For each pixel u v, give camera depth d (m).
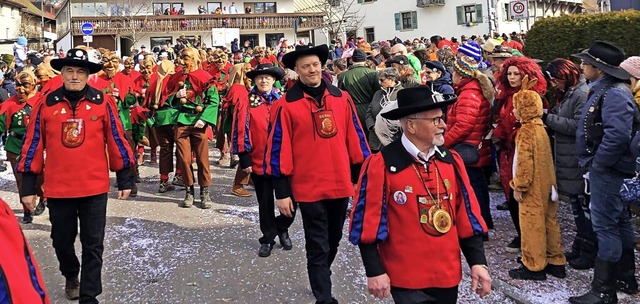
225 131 6.78
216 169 9.48
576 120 4.39
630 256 4.05
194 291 4.38
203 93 6.92
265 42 42.31
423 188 2.67
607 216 3.81
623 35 6.31
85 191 3.96
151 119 8.11
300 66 3.99
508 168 4.86
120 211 6.89
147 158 10.87
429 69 6.00
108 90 7.98
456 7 42.56
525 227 4.34
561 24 6.97
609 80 3.83
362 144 4.12
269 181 5.17
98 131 4.09
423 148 2.70
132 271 4.85
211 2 43.38
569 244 5.20
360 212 2.70
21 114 6.57
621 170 3.73
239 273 4.73
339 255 5.16
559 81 4.57
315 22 42.06
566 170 4.54
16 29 55.06
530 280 4.33
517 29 42.38
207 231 5.98
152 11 42.12
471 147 5.00
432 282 2.63
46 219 6.69
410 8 44.34
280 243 5.46
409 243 2.65
